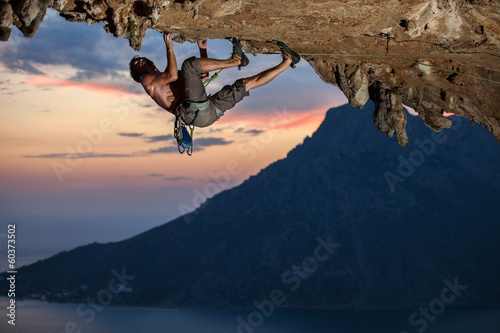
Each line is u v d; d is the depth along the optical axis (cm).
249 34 609
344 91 749
